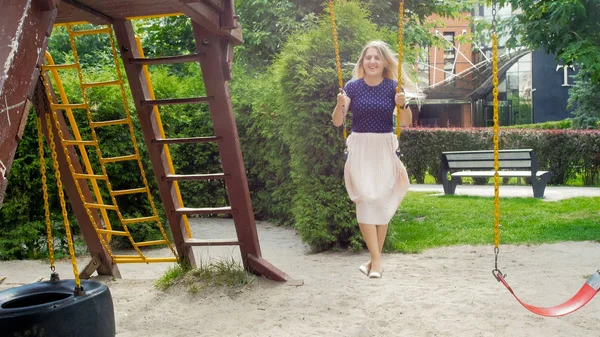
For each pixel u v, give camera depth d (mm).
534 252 6145
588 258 5746
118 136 7715
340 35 6922
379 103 4340
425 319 3900
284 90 7094
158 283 5195
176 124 10094
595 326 3691
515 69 29500
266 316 4172
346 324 3887
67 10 4316
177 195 5438
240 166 5137
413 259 6090
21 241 7164
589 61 7902
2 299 3164
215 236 8914
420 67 31359
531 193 12023
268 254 7031
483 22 18734
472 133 16312
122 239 7973
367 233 4297
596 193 11617
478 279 5027
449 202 10539
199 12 4059
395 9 14531
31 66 2564
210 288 4906
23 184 7305
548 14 8461
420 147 16594
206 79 4910
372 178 4297
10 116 2414
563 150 15148
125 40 4906
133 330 4031
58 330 2920
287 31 13680
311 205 6980
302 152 7004
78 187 5301
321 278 5316
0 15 2516
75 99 7570
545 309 3330
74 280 3455
